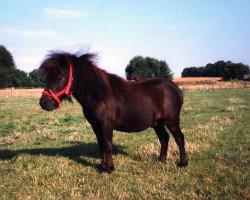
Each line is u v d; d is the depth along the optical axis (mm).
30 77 73438
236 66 100375
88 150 9898
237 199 5906
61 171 7668
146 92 7758
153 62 67625
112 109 7332
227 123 14406
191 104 24359
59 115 18750
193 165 8008
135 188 6582
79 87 7273
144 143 10664
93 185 6863
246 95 34219
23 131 14102
